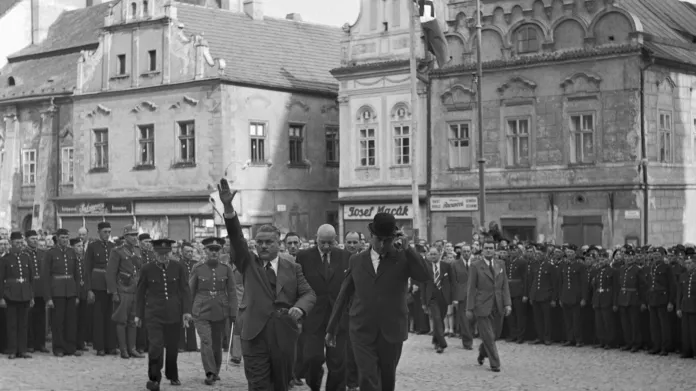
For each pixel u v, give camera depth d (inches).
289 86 1988.2
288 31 2191.2
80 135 2123.5
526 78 1592.0
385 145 1776.6
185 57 1943.9
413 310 1131.9
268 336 464.1
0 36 2404.0
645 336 946.1
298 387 695.7
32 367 805.2
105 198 2053.4
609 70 1509.6
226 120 1882.4
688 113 1603.1
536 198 1581.0
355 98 1815.9
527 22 1594.5
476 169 1653.5
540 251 1047.6
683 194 1582.2
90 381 719.7
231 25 2065.7
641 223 1481.3
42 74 2269.9
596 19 1520.7
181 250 994.1
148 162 2007.9
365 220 1795.0
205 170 1904.5
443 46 1521.9
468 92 1662.2
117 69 2066.9
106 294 903.7
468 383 708.0
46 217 2188.7
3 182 2274.9
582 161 1537.9
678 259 917.8
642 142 1487.5
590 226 1526.8
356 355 467.2
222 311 724.7
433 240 1694.1
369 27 1803.6
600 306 968.9
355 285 471.2
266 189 1937.7
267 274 474.3
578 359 872.3
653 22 1689.2
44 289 881.5
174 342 683.4
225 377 737.0
